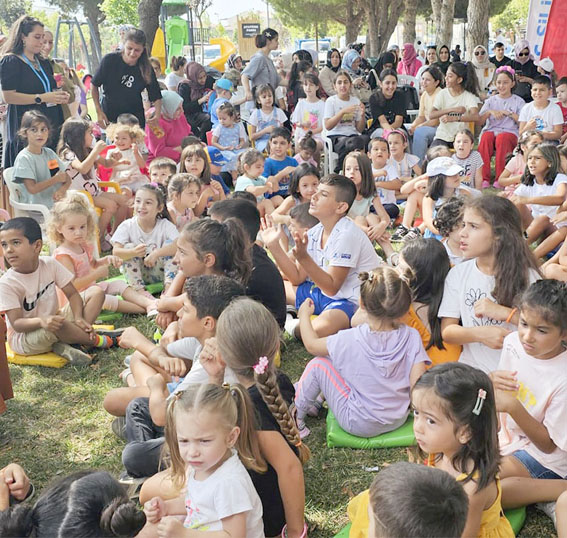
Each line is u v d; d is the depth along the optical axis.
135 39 8.23
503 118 9.45
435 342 3.83
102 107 8.59
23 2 28.77
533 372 3.01
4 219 6.25
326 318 4.31
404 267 3.86
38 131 6.40
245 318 2.68
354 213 6.65
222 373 2.90
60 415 4.06
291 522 2.72
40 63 7.59
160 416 3.15
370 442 3.59
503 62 13.26
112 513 2.08
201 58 29.59
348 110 9.26
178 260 3.92
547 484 2.94
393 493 1.82
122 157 7.54
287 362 4.62
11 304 4.55
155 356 3.61
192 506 2.48
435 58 15.09
